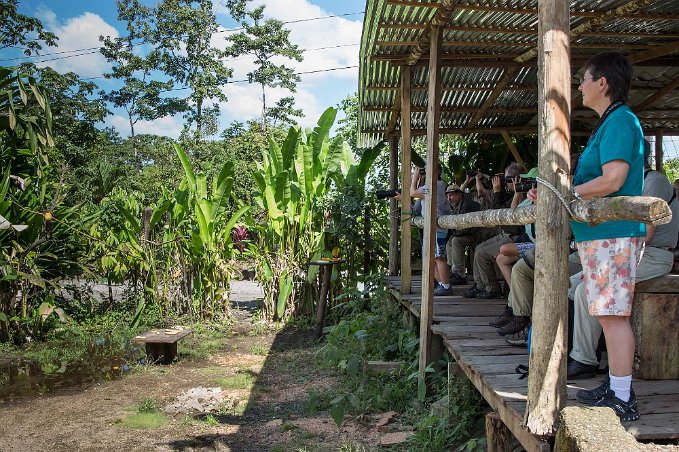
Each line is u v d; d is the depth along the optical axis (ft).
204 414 17.97
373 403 17.53
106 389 20.85
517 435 9.50
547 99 8.54
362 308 27.78
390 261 30.22
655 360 11.29
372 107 26.84
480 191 23.76
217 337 28.91
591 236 8.70
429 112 17.31
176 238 30.99
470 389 14.62
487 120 30.04
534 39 19.62
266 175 32.48
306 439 15.52
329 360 22.45
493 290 22.11
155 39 125.49
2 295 27.73
